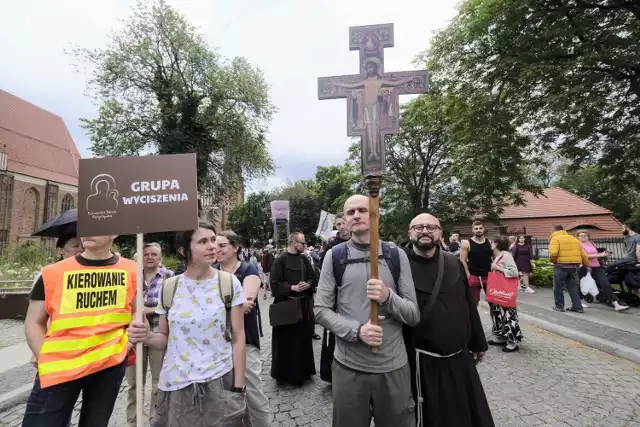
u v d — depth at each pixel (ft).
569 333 19.61
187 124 81.00
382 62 8.70
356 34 8.82
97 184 7.41
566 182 128.36
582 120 32.17
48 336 6.99
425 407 7.87
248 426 6.99
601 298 28.19
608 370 14.78
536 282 39.60
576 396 12.39
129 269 8.20
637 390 12.76
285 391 13.98
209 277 7.27
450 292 8.37
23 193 109.91
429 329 8.11
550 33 31.22
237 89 81.20
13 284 32.55
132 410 10.81
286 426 11.07
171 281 7.23
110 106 77.82
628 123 31.35
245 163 87.25
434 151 79.61
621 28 30.55
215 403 6.53
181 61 80.53
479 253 19.94
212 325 6.84
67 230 9.45
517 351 17.46
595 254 27.58
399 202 84.02
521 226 83.82
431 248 8.68
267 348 20.10
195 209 7.39
